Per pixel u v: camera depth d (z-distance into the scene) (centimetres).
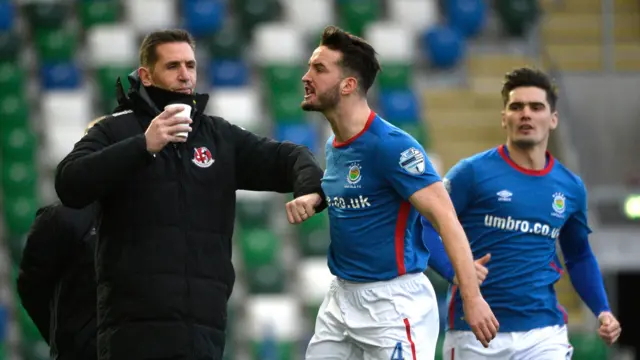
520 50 5869
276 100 5322
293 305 4516
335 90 1620
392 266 1630
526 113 2000
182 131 1502
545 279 2009
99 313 1580
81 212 1805
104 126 1603
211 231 1596
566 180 2048
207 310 1574
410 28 5838
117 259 1559
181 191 1579
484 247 2014
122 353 1545
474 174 2016
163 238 1560
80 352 1797
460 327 2014
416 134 5244
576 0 6062
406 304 1631
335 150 1653
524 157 2023
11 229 4669
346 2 5825
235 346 4338
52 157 4959
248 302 4512
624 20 6009
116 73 5328
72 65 5362
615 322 2089
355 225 1639
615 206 5131
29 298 1861
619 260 4925
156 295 1548
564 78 5522
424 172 1585
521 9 5869
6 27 5469
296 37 5578
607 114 5503
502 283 1994
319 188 1588
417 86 5647
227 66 5369
